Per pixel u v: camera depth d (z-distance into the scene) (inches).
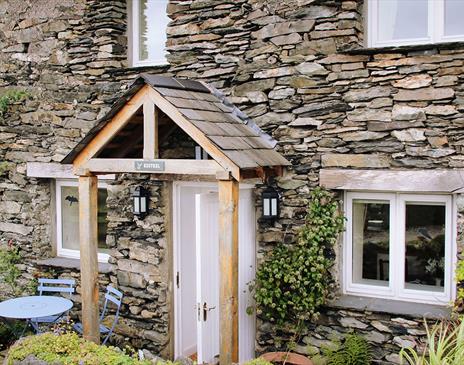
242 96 239.5
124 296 271.9
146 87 207.6
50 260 301.1
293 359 210.5
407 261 220.5
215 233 238.2
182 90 217.0
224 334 193.2
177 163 202.1
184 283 270.8
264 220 236.2
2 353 267.3
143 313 267.0
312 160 226.5
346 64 219.1
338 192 224.7
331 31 221.0
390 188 211.0
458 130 202.2
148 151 208.8
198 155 237.5
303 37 226.4
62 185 309.3
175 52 255.0
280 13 230.4
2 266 309.0
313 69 224.8
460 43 198.4
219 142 191.6
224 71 242.8
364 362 211.5
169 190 261.6
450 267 210.4
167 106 203.5
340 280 229.0
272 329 233.8
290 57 228.7
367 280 228.7
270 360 210.2
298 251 223.8
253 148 209.6
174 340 267.3
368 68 215.5
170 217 263.0
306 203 227.0
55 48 290.2
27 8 298.7
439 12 217.5
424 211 216.5
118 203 271.0
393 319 210.8
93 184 229.9
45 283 300.2
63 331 233.1
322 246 220.5
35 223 305.9
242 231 237.0
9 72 308.0
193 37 250.4
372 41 229.1
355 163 218.1
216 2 243.6
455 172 200.8
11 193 313.0
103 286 279.6
